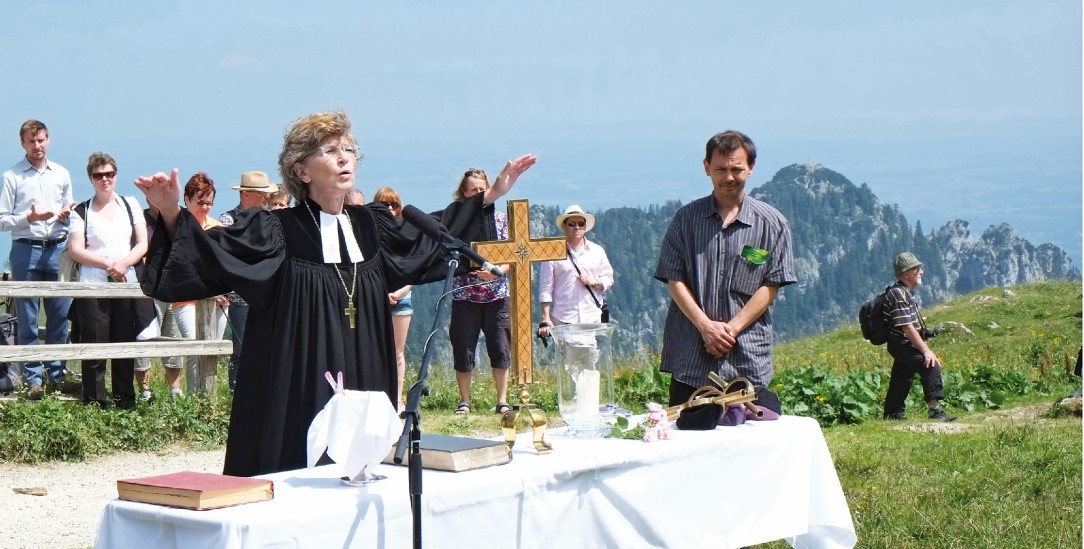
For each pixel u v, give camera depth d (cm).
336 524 360
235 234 460
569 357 495
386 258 496
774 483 511
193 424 1009
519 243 725
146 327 1064
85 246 1009
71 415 949
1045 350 1952
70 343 1037
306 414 460
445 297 413
